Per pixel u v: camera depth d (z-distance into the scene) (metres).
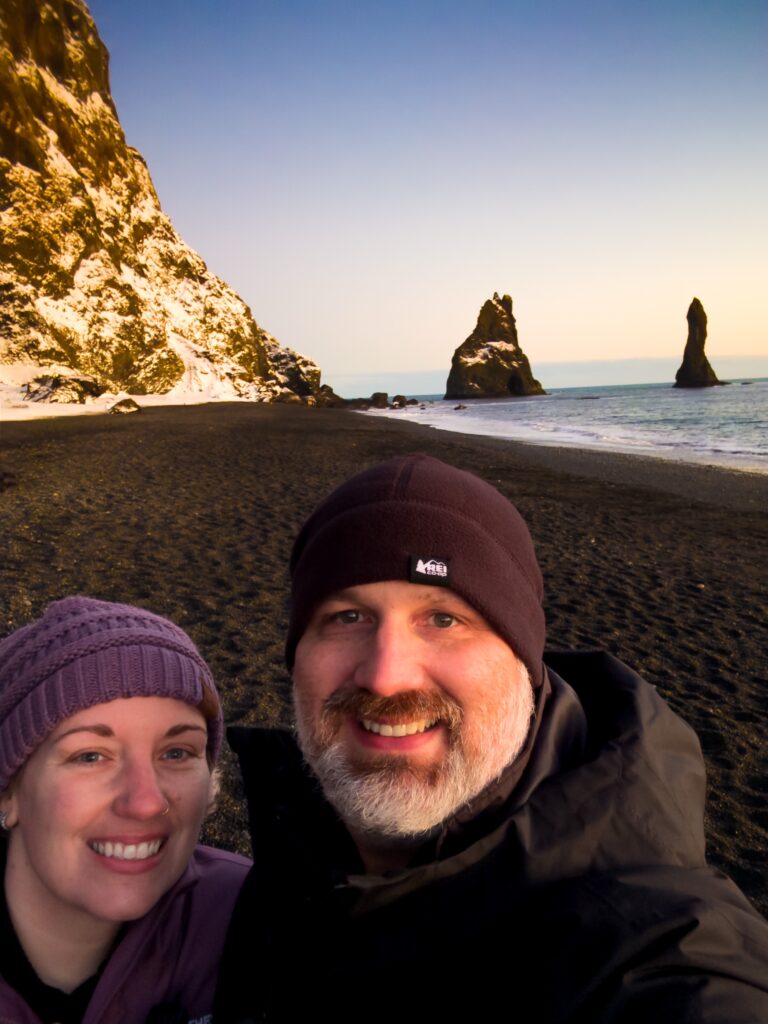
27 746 1.17
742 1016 0.75
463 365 111.50
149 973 1.27
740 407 57.84
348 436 26.52
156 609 6.15
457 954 0.94
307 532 1.22
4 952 1.21
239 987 1.23
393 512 1.07
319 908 1.07
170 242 62.53
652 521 11.83
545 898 0.92
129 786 1.17
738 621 6.60
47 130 51.22
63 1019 1.20
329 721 1.09
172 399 49.69
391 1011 0.98
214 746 1.45
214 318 60.72
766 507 13.42
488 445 25.53
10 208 46.16
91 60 57.34
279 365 67.00
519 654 1.08
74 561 7.51
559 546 9.60
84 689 1.17
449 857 0.98
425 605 1.06
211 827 3.22
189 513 10.54
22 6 50.50
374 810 1.03
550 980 0.85
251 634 5.64
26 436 23.61
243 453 19.55
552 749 1.11
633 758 1.05
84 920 1.22
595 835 0.97
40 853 1.17
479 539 1.07
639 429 37.50
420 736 1.03
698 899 0.88
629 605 7.02
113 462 16.44
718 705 4.77
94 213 51.84
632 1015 0.77
